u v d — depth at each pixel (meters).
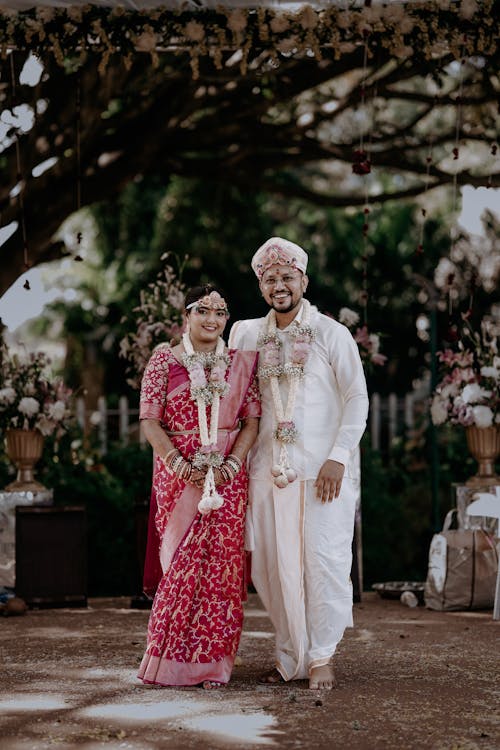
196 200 14.70
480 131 9.22
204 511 4.43
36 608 7.20
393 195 10.27
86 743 3.53
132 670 4.80
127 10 6.47
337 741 3.55
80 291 16.16
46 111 8.48
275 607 4.58
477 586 6.95
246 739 3.57
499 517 6.68
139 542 7.25
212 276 15.38
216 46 6.68
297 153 10.35
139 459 9.00
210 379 4.59
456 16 6.54
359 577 7.52
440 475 9.87
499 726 3.75
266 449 4.60
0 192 8.83
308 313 4.68
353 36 6.71
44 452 8.59
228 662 4.48
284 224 16.12
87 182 9.65
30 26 6.45
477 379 7.51
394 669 4.82
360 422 4.55
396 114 14.34
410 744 3.51
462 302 11.95
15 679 4.62
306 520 4.47
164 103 9.45
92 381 16.12
